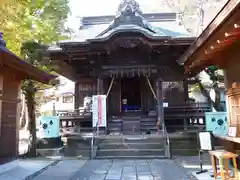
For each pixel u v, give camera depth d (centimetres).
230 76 684
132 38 1147
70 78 1686
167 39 1126
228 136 661
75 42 1152
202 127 1355
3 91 732
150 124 1283
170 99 1465
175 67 1316
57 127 1138
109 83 1462
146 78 1409
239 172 618
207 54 632
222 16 441
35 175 673
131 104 1756
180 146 1016
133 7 1374
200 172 656
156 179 609
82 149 1039
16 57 650
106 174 677
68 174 683
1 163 709
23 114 2191
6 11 702
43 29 992
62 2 1085
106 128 1226
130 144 1012
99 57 1276
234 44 614
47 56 1209
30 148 1003
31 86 1023
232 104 684
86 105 1538
